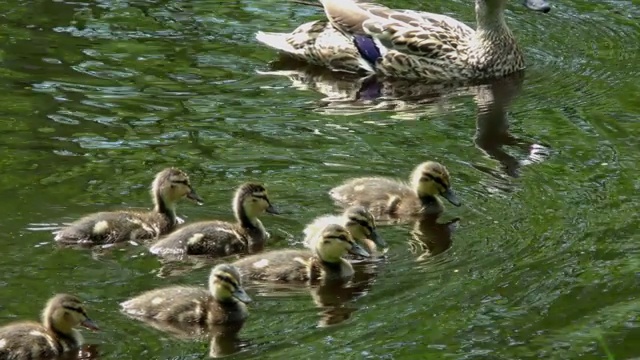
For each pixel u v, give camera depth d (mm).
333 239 13836
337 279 13875
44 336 12297
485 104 19266
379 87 20219
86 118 17828
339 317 13016
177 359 12109
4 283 13438
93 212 15055
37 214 14945
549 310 13148
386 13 21391
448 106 19156
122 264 14016
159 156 16641
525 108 19031
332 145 17250
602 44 21469
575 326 12859
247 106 18625
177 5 22594
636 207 15539
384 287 13695
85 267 13852
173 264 14102
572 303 13289
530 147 17453
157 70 19812
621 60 20781
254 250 14664
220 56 20562
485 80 20484
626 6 23000
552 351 12391
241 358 12141
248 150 16953
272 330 12758
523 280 13758
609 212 15422
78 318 12438
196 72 19859
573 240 14703
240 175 16203
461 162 16906
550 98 19438
